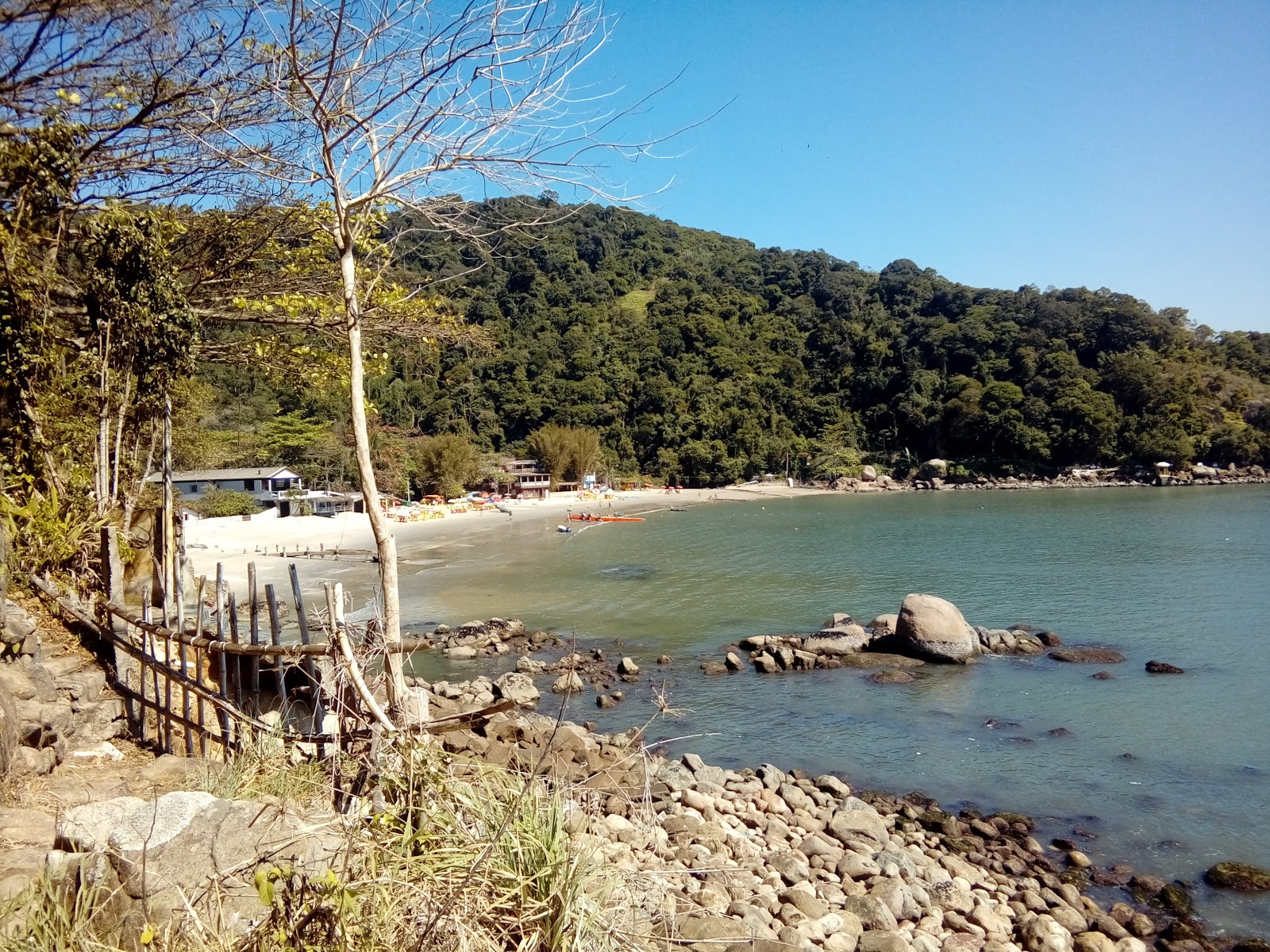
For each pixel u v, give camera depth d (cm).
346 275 480
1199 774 1155
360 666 436
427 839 326
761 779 1111
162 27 743
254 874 270
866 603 2523
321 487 6047
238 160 560
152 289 831
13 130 782
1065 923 771
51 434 837
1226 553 3472
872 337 10825
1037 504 6650
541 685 1631
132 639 676
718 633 2133
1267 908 814
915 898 761
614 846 504
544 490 8194
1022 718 1412
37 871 320
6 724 447
